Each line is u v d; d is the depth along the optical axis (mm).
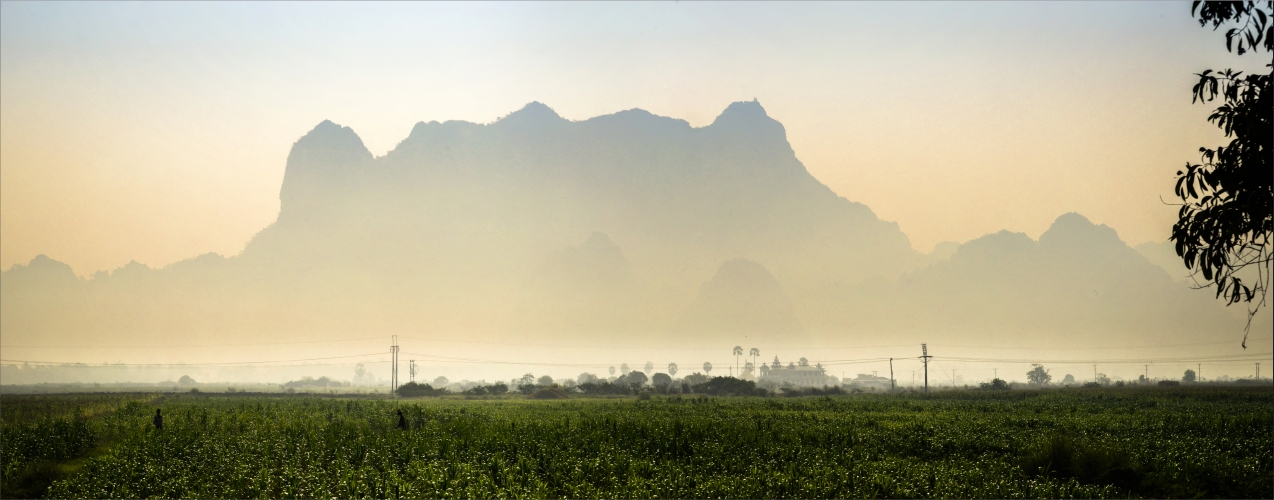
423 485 25172
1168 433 38125
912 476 25969
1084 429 40656
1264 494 24375
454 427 40656
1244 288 16094
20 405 68938
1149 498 24219
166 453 31672
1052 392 104562
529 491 24359
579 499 23844
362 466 28266
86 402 79812
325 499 23969
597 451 31844
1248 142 15859
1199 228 16484
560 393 128250
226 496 24484
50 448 34188
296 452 32500
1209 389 107812
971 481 25422
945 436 36406
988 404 72000
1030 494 23969
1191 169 16594
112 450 33062
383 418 52219
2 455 31781
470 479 25625
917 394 106875
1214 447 32156
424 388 138875
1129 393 94250
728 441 33750
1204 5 16375
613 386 151000
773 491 24031
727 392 138875
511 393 145375
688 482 25234
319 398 103625
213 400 90750
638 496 23641
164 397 102062
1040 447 29031
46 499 25234
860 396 107500
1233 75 16094
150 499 24641
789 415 55625
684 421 46281
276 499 25000
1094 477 26328
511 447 32188
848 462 28953
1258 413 48094
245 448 32656
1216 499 24219
